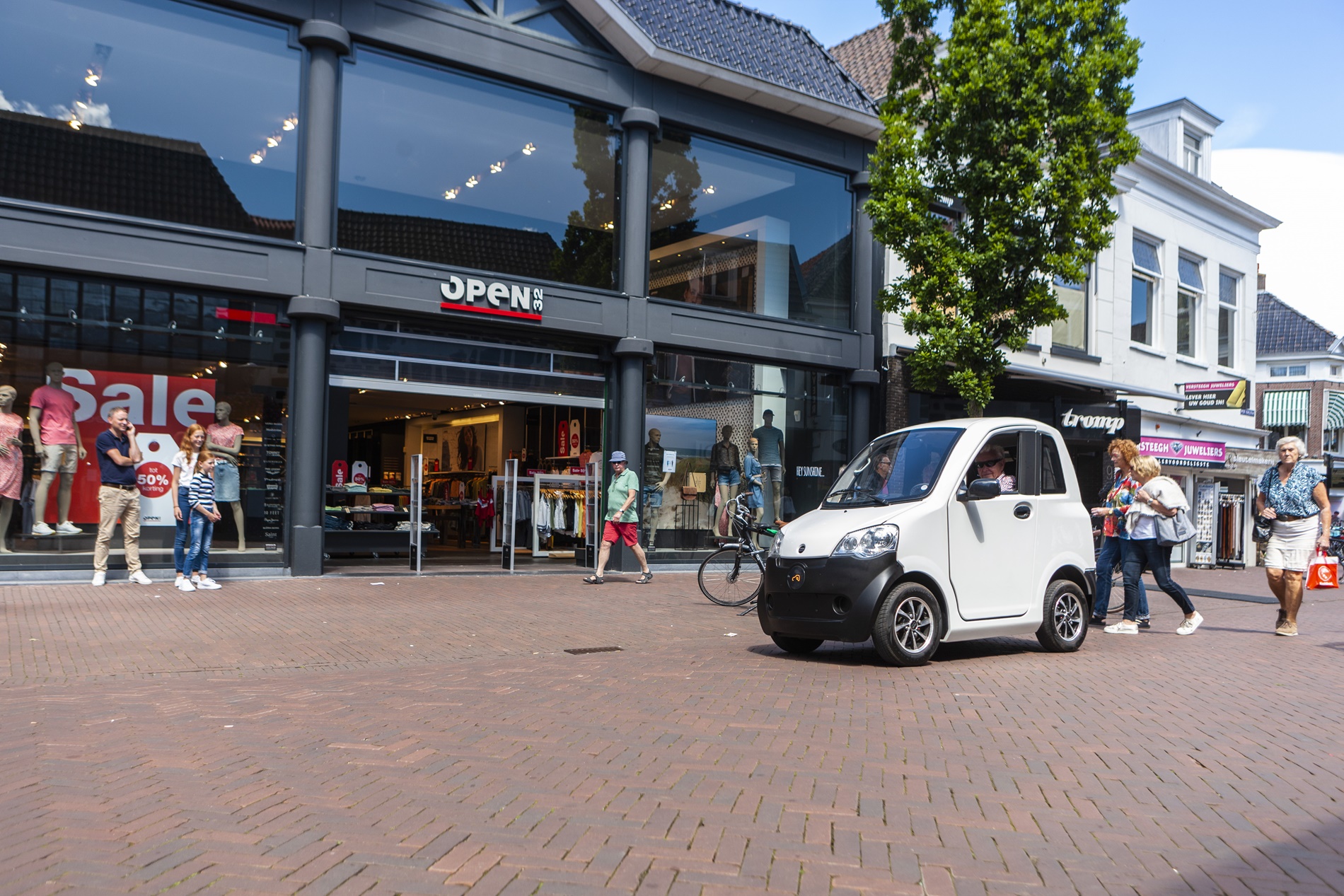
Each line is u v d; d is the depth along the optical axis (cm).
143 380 1222
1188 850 369
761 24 1778
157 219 1223
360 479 1805
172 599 1066
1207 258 2562
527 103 1488
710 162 1667
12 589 1106
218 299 1259
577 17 1523
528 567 1555
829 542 770
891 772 464
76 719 563
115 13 1214
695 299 1645
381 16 1352
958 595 787
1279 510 1005
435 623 966
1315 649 911
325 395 1312
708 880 335
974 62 1318
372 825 385
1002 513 823
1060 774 465
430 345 1406
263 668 738
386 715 579
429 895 318
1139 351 2320
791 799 422
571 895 320
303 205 1303
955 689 673
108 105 1210
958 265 1347
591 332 1512
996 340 1381
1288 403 3400
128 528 1177
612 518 1366
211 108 1260
